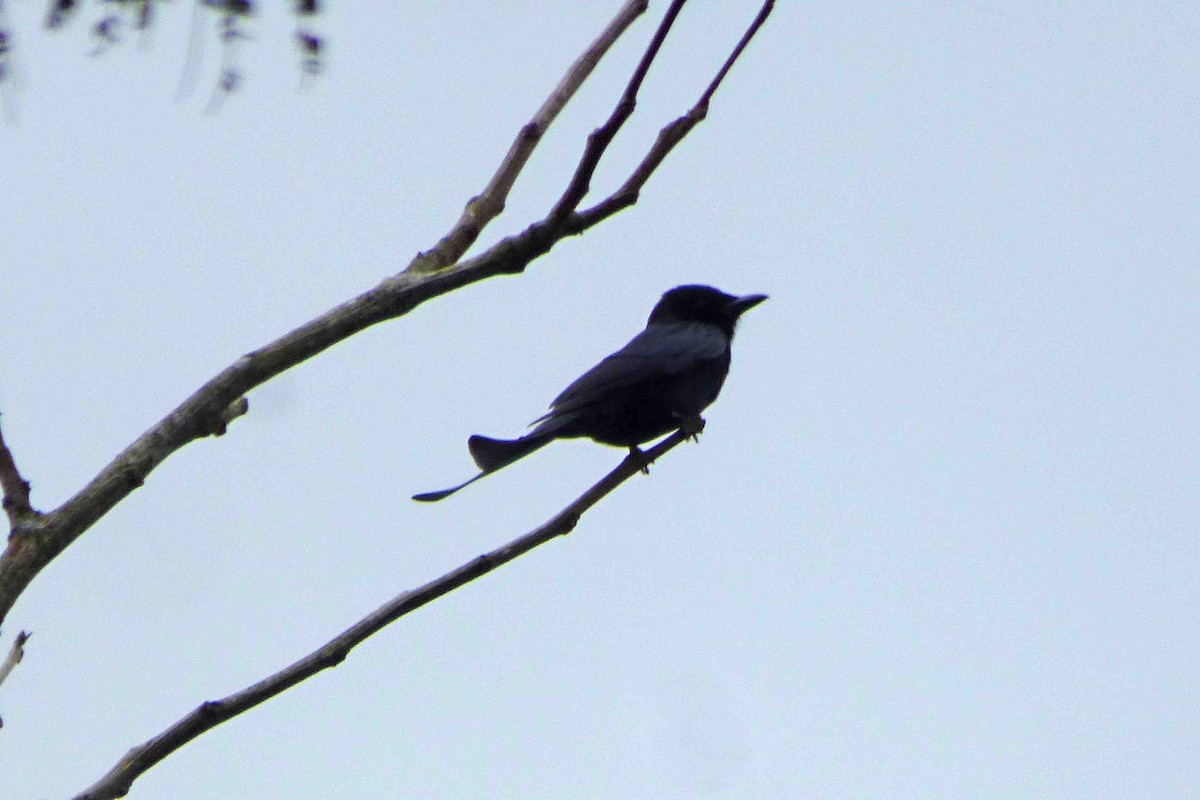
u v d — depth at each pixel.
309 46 5.80
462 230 9.05
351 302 7.65
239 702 7.51
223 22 5.70
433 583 8.45
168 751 7.33
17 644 7.86
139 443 7.18
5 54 5.58
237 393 7.35
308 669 7.75
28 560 6.77
